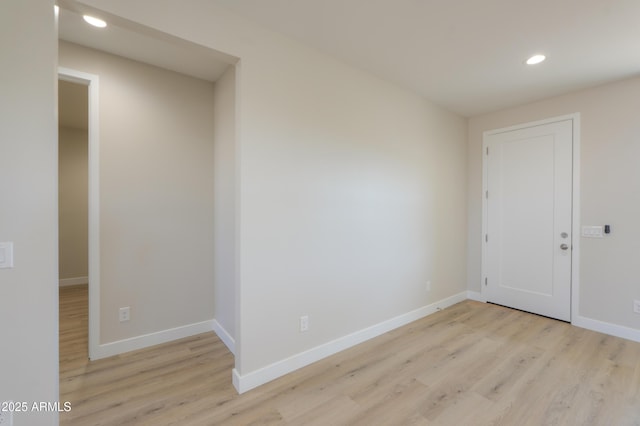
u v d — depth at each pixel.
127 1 1.54
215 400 1.88
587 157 3.01
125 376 2.15
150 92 2.61
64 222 4.69
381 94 2.85
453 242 3.78
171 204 2.73
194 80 2.85
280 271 2.16
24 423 1.32
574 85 2.94
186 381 2.09
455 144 3.78
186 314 2.82
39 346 1.34
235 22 1.91
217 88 2.88
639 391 1.96
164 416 1.74
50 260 1.36
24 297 1.31
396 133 3.01
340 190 2.53
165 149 2.69
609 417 1.72
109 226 2.43
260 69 2.03
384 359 2.40
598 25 1.98
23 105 1.31
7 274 1.28
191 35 1.74
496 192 3.71
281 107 2.14
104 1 1.48
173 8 1.68
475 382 2.08
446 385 2.04
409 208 3.18
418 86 3.01
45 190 1.35
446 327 3.05
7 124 1.28
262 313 2.07
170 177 2.72
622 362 2.34
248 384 1.99
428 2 1.79
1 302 1.28
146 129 2.59
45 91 1.35
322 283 2.42
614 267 2.85
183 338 2.79
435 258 3.52
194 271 2.87
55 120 1.37
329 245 2.46
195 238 2.87
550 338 2.78
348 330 2.62
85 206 4.85
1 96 1.27
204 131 2.91
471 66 2.59
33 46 1.32
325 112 2.41
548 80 2.84
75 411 1.77
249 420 1.71
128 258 2.52
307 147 2.30
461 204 3.91
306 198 2.30
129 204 2.52
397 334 2.89
